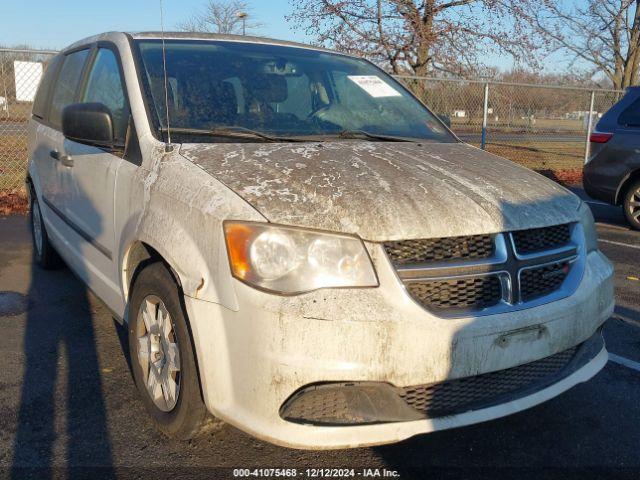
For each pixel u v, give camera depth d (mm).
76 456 2896
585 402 3549
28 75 10195
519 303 2680
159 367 3037
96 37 4484
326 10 15352
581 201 3291
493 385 2686
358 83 4246
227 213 2562
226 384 2545
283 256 2449
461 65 15984
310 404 2447
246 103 3650
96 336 4301
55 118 5008
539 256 2775
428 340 2445
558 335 2773
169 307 2832
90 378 3672
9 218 8211
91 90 4184
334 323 2369
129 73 3600
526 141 17516
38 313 4711
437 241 2574
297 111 3775
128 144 3408
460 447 3064
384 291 2451
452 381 2574
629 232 8367
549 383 2834
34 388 3535
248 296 2438
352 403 2461
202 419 2809
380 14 15344
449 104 14219
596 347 3129
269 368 2398
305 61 4199
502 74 18500
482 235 2652
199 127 3383
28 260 6172
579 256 3002
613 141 8406
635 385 3762
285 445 2428
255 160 2943
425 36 15164
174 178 2914
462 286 2584
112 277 3537
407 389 2516
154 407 3082
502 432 3211
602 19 22469
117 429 3129
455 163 3225
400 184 2781
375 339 2389
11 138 10328
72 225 4293
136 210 3107
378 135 3770
